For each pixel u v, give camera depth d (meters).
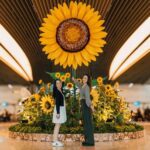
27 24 10.98
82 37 6.75
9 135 8.91
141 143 6.93
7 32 11.23
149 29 11.59
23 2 9.04
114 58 16.62
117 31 11.83
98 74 19.53
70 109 8.19
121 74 22.61
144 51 15.12
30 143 7.25
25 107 9.16
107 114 8.34
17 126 8.98
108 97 8.61
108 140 7.59
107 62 17.47
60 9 6.82
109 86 8.79
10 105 27.59
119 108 8.82
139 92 28.27
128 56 16.28
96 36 6.77
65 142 7.29
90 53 6.75
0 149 6.20
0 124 17.25
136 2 8.98
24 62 18.50
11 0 8.61
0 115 22.92
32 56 16.28
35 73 21.23
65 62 6.77
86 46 6.76
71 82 8.27
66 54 6.77
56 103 6.86
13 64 18.12
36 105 8.77
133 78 25.31
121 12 9.99
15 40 12.37
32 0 8.70
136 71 21.08
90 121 6.64
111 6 9.63
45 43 6.80
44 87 9.03
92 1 9.31
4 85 28.33
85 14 6.79
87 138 6.60
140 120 20.20
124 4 9.31
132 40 13.12
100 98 8.45
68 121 8.05
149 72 21.81
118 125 8.45
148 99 28.03
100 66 18.19
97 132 7.60
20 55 16.00
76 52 6.77
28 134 8.01
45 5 9.52
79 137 7.50
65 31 6.77
